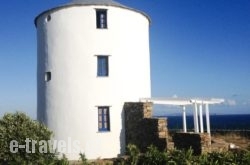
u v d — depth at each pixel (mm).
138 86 23031
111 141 21422
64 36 22312
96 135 21297
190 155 9414
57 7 22516
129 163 9672
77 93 21688
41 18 23891
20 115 14461
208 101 23781
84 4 22125
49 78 22875
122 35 22578
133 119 20891
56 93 22188
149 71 24766
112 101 21750
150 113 20172
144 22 24312
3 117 14289
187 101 23234
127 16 22922
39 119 23516
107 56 22141
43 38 23531
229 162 9273
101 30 22156
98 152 21203
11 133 13797
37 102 24250
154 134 18641
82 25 22109
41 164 9992
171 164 9016
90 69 21797
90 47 21969
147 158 9492
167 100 23031
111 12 22344
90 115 21469
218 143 19562
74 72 21875
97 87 21688
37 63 24609
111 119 21609
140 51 23578
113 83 21906
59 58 22312
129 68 22656
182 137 17469
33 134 14023
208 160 9477
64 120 21766
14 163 12930
